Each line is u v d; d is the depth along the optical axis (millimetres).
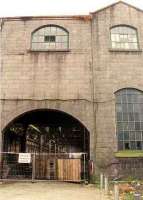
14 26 21922
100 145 20172
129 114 20703
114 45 21750
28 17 22000
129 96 20969
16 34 21766
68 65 21250
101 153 20062
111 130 20375
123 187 16297
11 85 20938
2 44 21594
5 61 21297
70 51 21453
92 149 20109
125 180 19422
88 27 21922
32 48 21609
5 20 21969
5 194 14484
